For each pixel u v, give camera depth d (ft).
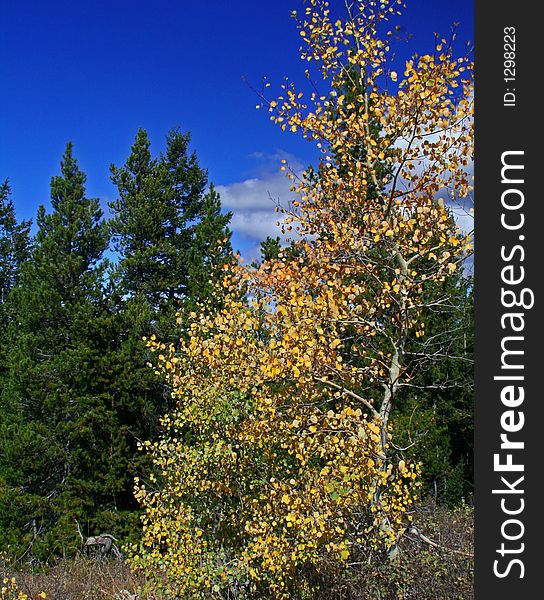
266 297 29.86
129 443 67.92
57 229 88.99
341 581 27.35
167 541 34.32
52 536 58.75
